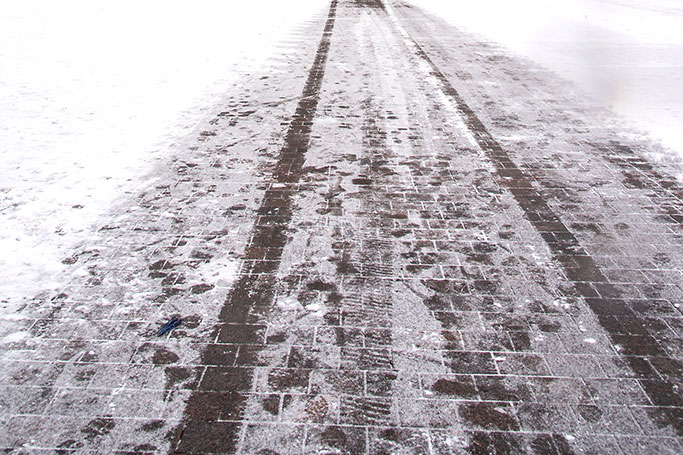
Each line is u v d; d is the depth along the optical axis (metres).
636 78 8.59
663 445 2.21
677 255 3.61
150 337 2.79
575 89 7.94
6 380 2.49
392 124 6.30
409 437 2.23
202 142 5.61
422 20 14.91
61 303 3.05
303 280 3.30
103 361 2.62
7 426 2.24
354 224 3.99
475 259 3.55
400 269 3.43
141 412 2.33
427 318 2.98
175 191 4.48
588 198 4.46
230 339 2.79
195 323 2.90
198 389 2.46
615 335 2.86
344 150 5.46
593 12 16.77
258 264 3.46
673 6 18.45
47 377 2.52
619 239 3.81
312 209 4.21
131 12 13.42
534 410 2.38
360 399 2.43
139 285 3.23
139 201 4.29
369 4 18.16
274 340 2.79
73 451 2.13
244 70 8.77
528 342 2.80
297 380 2.53
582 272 3.42
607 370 2.62
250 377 2.54
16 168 4.81
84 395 2.41
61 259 3.48
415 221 4.05
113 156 5.17
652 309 3.06
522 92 7.78
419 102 7.21
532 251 3.65
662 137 5.92
